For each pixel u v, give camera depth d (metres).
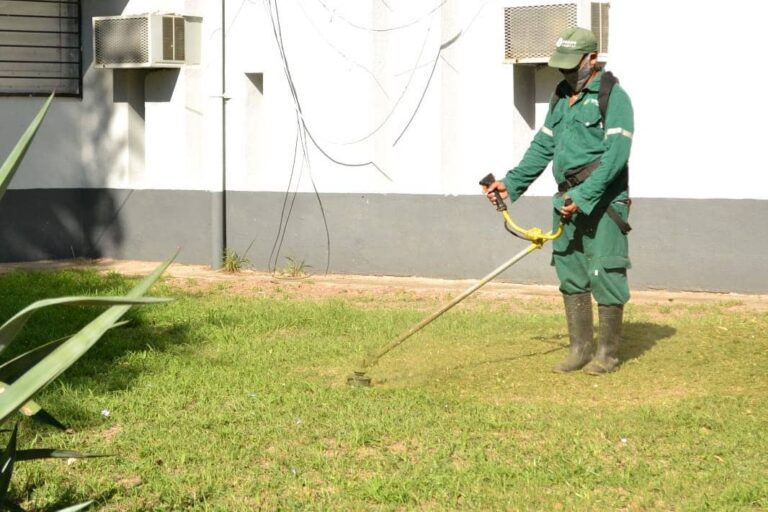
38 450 4.68
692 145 13.17
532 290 13.67
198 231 16.83
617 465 6.29
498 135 14.23
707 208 13.14
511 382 8.34
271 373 8.80
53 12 17.52
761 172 12.89
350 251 15.36
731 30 12.95
